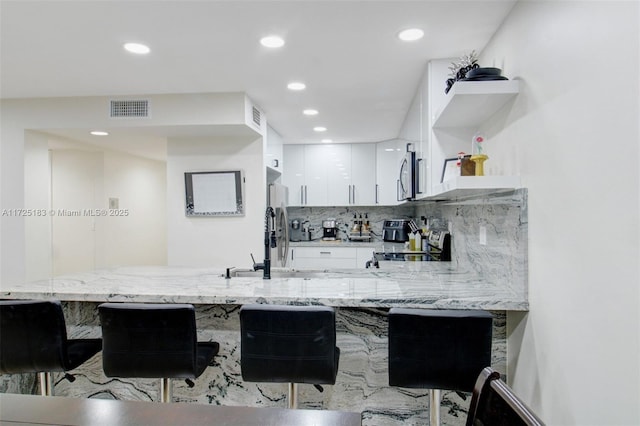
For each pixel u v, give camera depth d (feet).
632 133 3.13
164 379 5.40
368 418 6.03
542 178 4.69
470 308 5.19
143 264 17.12
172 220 11.75
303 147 17.11
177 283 6.61
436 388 4.70
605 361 3.51
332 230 17.56
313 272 8.04
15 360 5.27
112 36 6.64
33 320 5.24
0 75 8.48
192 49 7.22
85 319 6.67
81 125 10.10
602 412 3.57
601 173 3.53
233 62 7.85
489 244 6.57
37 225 10.65
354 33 6.61
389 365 4.76
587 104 3.74
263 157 11.53
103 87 9.37
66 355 5.38
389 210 17.80
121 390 6.55
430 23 6.23
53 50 7.19
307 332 4.77
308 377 4.85
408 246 13.62
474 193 6.62
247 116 10.02
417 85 9.29
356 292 5.72
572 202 4.03
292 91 9.75
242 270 8.27
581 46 3.84
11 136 10.26
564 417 4.25
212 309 6.33
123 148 14.15
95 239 14.90
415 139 9.98
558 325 4.34
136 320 4.97
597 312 3.62
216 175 11.47
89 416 3.00
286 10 5.82
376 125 13.46
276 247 12.69
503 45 6.13
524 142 5.22
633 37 3.10
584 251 3.82
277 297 5.42
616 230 3.34
